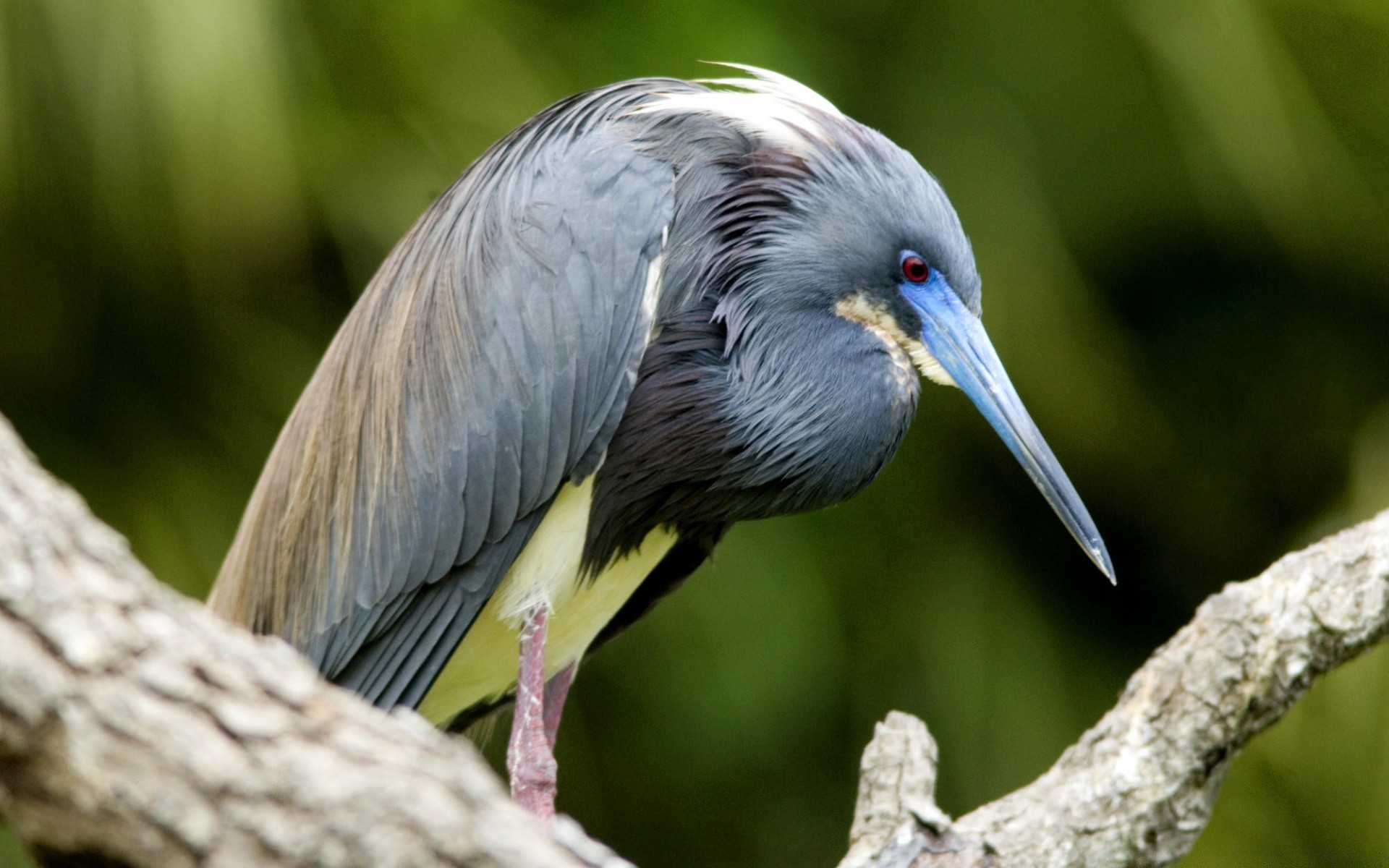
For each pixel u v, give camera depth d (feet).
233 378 34.53
